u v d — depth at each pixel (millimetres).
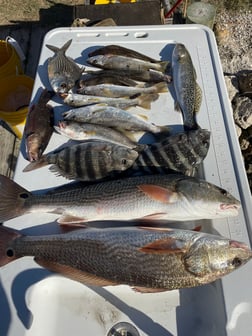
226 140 835
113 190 712
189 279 621
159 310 670
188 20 1522
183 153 761
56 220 723
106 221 716
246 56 1590
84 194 719
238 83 1308
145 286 623
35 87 956
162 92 920
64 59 950
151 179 712
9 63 1312
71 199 718
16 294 652
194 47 1023
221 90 927
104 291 685
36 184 774
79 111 860
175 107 900
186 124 858
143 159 766
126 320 665
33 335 633
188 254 619
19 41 1626
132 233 646
